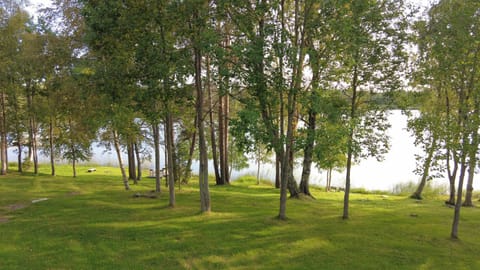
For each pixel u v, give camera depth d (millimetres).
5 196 17406
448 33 10438
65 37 18875
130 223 11898
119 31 12352
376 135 13047
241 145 11297
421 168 11305
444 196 24391
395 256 9312
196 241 10086
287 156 12531
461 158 10258
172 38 12695
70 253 9078
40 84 25969
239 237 10500
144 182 25062
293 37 11953
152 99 13031
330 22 11219
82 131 21359
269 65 11281
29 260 8562
